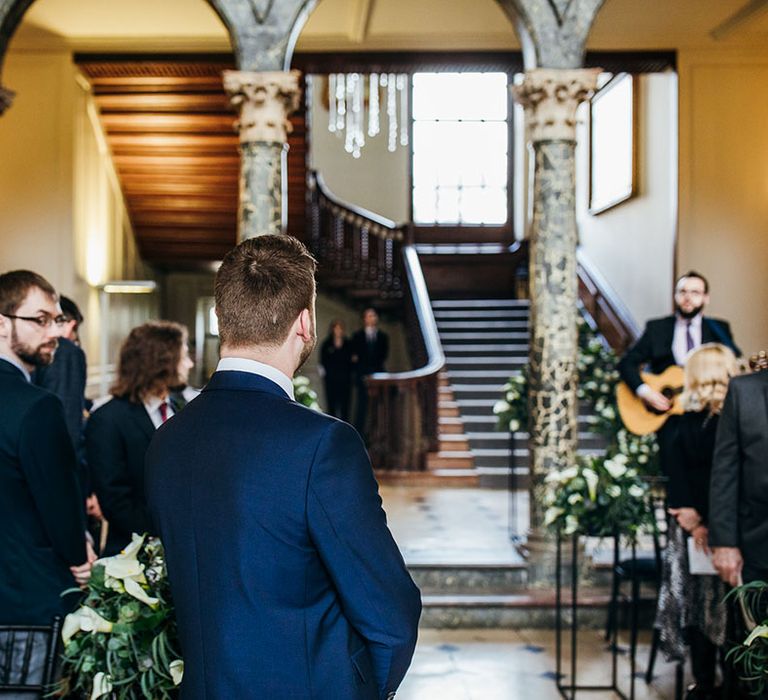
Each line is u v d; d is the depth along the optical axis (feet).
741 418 13.24
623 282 41.34
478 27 29.96
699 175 31.35
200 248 42.34
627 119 40.32
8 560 10.24
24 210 31.91
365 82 48.65
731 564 13.30
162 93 34.45
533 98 23.20
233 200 39.58
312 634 6.31
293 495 6.32
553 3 23.26
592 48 31.12
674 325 22.38
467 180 56.29
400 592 6.43
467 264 53.57
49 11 28.76
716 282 31.45
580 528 17.30
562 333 23.03
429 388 37.32
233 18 23.56
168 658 8.31
